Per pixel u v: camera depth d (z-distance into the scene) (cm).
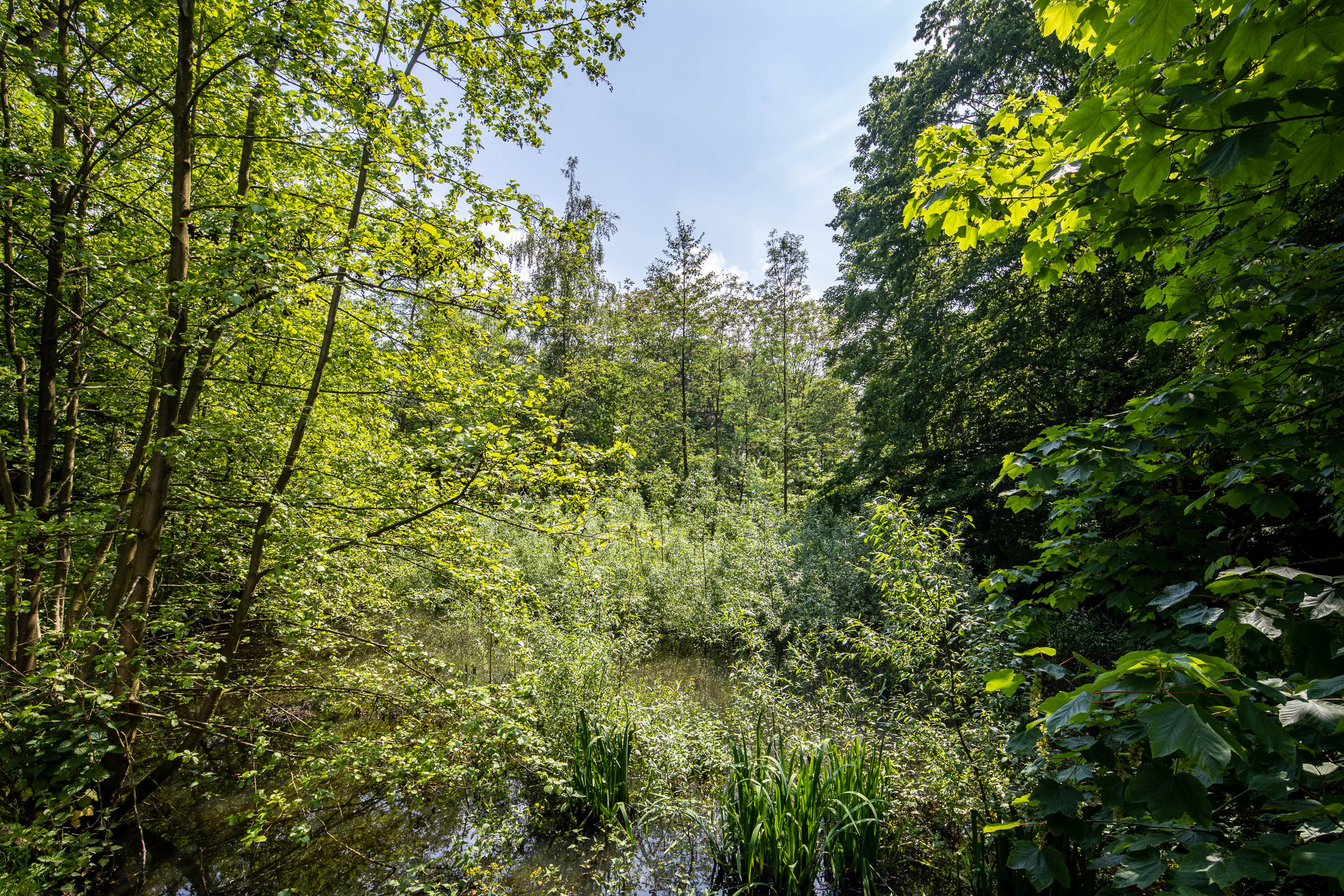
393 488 476
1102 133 189
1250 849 123
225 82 411
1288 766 134
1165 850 159
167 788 494
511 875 420
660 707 579
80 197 472
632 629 726
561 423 462
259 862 426
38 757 333
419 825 474
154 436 463
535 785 525
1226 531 354
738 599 848
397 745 440
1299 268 251
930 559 437
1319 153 160
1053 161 227
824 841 399
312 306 480
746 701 569
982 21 1102
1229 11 163
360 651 698
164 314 409
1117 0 179
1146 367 875
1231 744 103
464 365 504
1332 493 243
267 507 442
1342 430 231
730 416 2467
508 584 489
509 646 533
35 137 452
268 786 507
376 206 459
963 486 1067
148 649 413
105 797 409
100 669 344
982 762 376
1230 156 157
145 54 443
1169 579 252
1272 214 224
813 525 1237
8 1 410
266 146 478
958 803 386
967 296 1120
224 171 502
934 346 1176
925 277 1217
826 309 1634
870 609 860
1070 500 271
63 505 430
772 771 418
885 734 504
